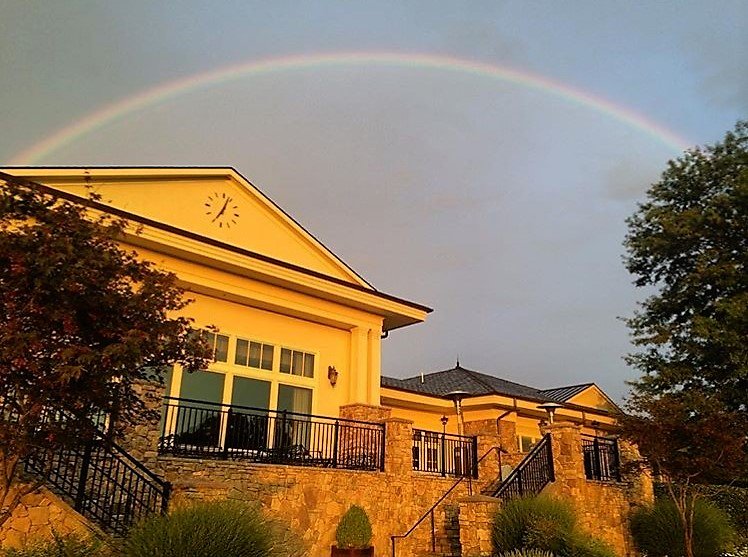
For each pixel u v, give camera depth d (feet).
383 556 40.93
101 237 25.96
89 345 24.34
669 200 75.15
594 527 46.98
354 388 54.34
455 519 43.68
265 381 49.78
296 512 37.76
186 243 44.04
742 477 50.19
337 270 57.21
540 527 36.94
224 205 51.21
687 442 44.45
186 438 40.11
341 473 40.63
